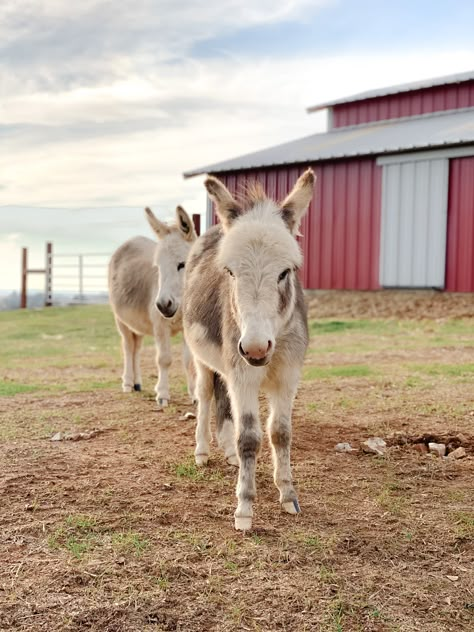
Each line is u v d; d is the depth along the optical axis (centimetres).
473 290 1844
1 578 370
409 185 1953
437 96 2333
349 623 331
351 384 927
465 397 816
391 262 2008
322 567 385
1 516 456
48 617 332
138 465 573
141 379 1032
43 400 873
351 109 2592
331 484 526
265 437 674
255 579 371
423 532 434
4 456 596
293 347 457
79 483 523
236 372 449
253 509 475
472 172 1834
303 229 2202
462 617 338
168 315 784
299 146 2380
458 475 548
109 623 329
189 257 643
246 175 2264
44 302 3081
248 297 392
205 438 588
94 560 390
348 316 1905
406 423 703
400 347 1305
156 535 426
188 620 332
